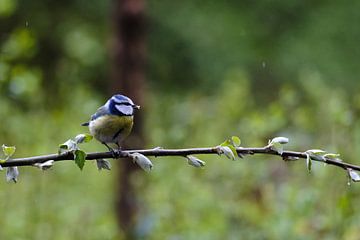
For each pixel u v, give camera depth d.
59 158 5.03
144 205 11.23
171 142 13.30
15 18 25.36
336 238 8.98
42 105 14.61
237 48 25.12
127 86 16.70
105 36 25.17
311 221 9.34
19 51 12.38
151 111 17.36
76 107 15.48
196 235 9.93
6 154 4.98
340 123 10.49
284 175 11.48
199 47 25.22
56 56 25.33
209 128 13.96
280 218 9.31
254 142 11.80
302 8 26.12
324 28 25.59
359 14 25.81
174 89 25.28
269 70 25.03
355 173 5.05
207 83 24.94
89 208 12.19
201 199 10.79
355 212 9.00
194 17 25.42
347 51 25.41
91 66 23.19
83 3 25.98
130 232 10.28
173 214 10.61
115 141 6.58
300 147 11.44
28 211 11.15
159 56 25.33
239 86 15.25
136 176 13.02
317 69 24.86
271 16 26.03
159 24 25.38
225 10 25.75
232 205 10.61
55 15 25.91
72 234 11.04
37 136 13.28
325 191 9.46
